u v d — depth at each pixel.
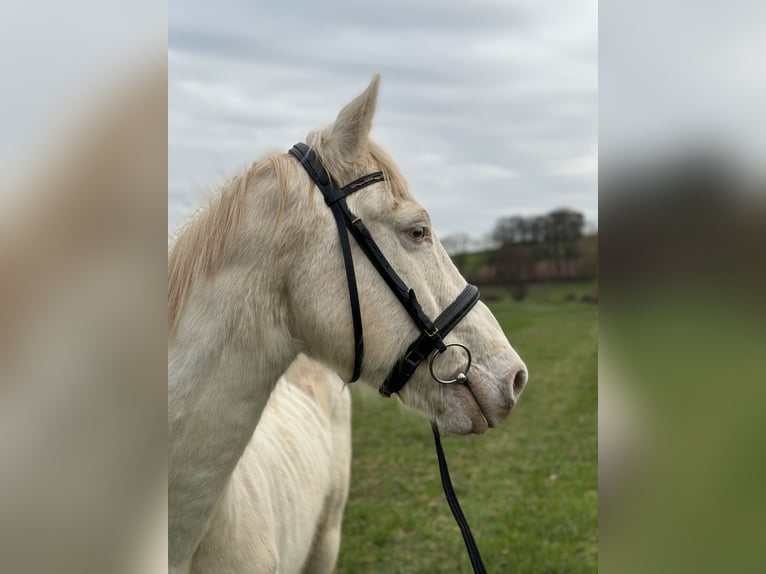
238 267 1.78
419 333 1.89
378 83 1.86
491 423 1.96
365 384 2.00
